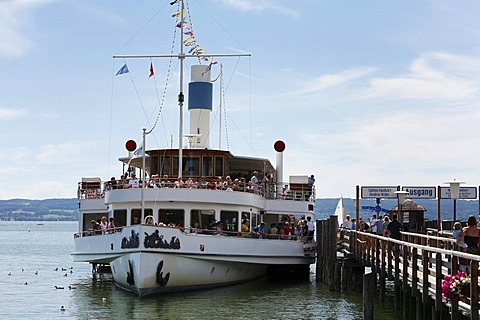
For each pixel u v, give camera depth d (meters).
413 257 22.53
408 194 40.12
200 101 43.88
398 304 28.91
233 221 37.00
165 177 37.94
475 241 21.33
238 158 43.03
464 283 18.09
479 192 39.22
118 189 36.88
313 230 44.91
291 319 28.75
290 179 46.09
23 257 81.81
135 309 30.28
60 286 41.53
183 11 40.00
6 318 29.66
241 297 34.31
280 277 44.78
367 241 33.69
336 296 35.56
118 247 33.97
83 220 44.16
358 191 40.59
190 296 33.72
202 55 39.75
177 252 32.94
